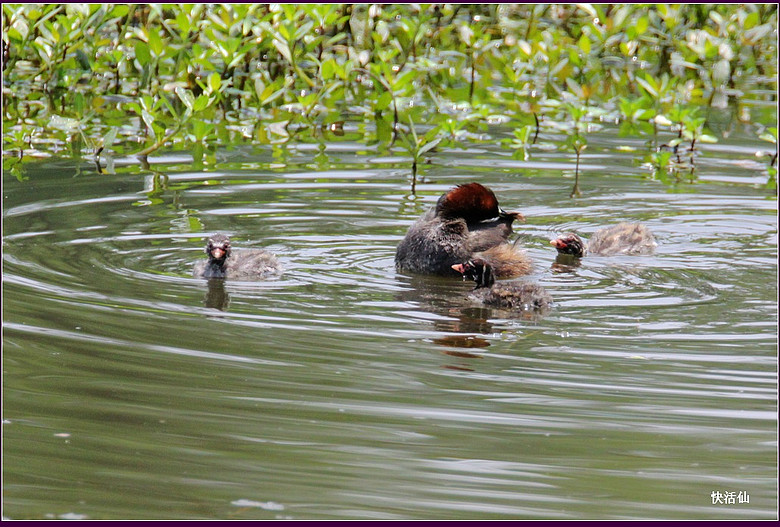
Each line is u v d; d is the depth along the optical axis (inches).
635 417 354.6
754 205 666.8
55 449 322.0
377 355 409.1
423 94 978.1
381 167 742.5
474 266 507.5
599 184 713.0
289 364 395.2
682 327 450.9
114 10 896.3
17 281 482.0
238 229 595.2
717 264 554.6
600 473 315.9
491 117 908.6
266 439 331.9
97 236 566.3
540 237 611.5
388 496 299.4
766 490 307.0
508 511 292.5
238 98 957.8
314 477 309.3
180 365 389.7
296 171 725.3
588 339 434.0
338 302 482.0
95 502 291.7
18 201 628.1
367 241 590.2
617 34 1077.8
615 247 583.5
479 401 365.4
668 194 691.4
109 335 418.0
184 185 681.0
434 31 1135.6
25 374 375.2
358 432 338.6
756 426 348.8
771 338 435.2
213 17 898.7
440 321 458.3
